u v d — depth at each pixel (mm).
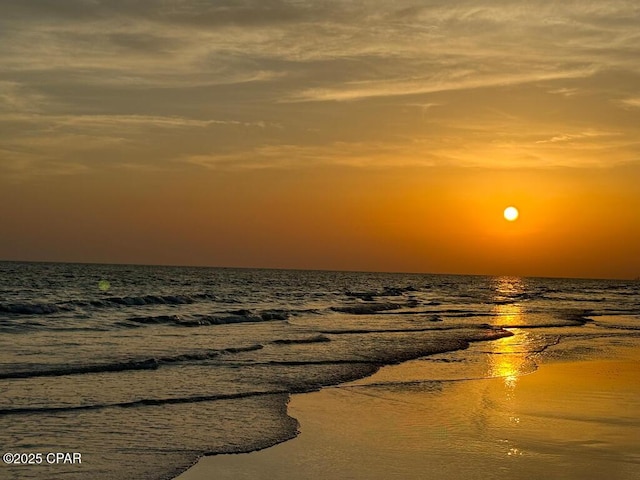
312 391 16094
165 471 9789
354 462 10586
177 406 13695
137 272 158875
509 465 10586
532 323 41469
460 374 19578
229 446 11180
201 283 95750
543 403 15562
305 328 31641
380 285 120875
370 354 22812
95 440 11031
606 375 20281
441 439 12078
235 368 18672
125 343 22922
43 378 15633
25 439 10828
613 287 192375
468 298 81375
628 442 12125
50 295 52594
